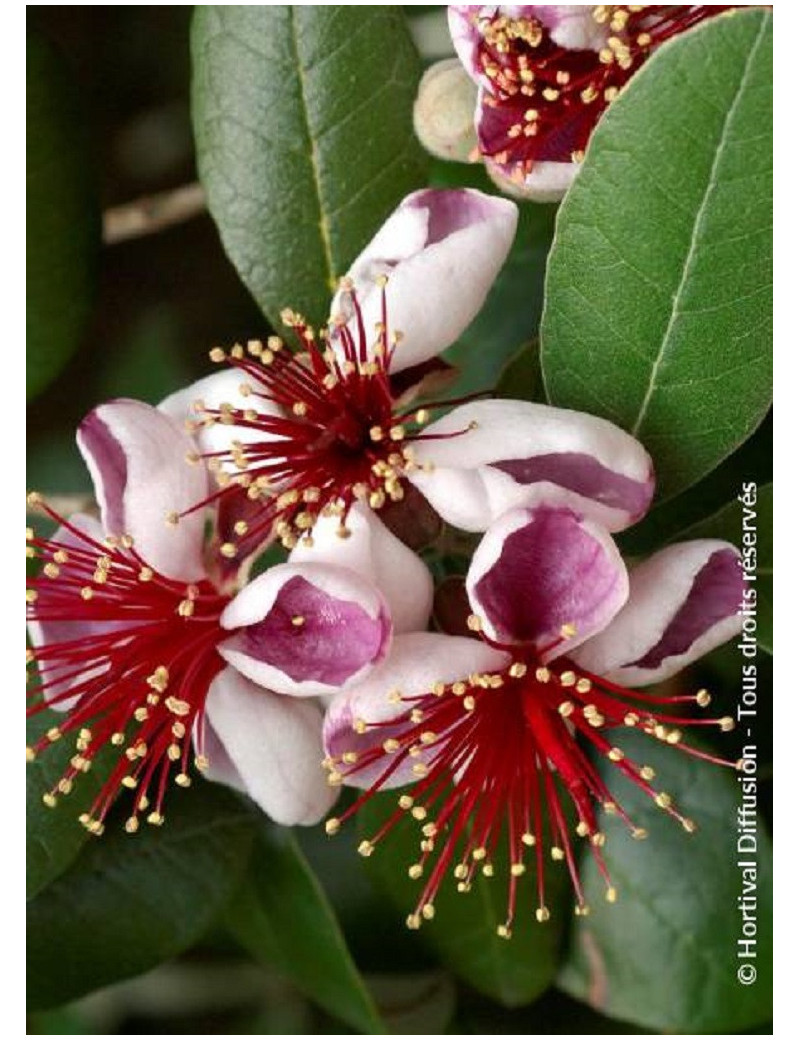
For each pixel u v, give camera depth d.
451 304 0.23
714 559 0.23
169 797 0.27
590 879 0.27
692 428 0.23
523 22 0.24
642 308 0.23
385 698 0.23
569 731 0.24
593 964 0.27
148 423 0.24
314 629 0.23
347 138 0.26
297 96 0.26
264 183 0.26
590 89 0.24
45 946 0.26
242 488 0.24
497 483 0.23
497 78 0.24
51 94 0.27
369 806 0.26
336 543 0.23
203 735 0.24
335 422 0.24
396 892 0.27
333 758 0.23
